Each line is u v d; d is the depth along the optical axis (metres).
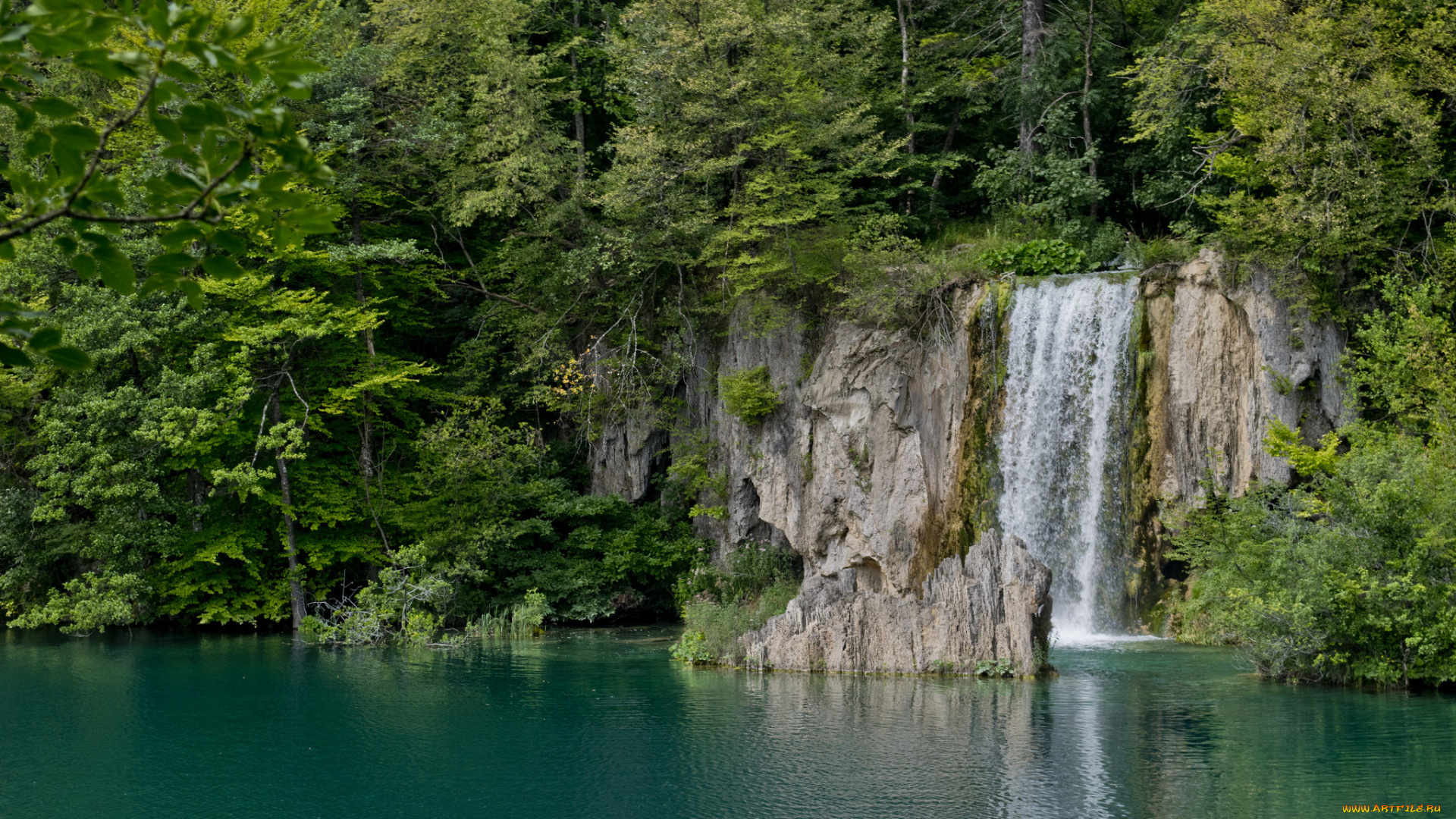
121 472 27.64
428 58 35.22
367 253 30.27
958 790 12.19
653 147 29.72
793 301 30.56
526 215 34.88
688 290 33.25
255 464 30.83
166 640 28.64
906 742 14.62
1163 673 20.03
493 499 31.56
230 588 30.27
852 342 28.72
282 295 29.66
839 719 16.25
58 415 28.62
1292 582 18.58
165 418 27.39
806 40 31.88
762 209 29.84
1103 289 27.64
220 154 4.32
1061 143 33.94
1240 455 25.42
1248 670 20.41
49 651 26.28
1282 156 25.05
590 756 14.33
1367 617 17.19
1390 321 24.09
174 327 28.98
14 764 14.47
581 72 38.53
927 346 28.84
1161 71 28.73
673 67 30.25
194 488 31.20
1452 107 26.55
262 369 30.97
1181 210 32.41
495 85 34.28
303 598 30.23
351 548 30.69
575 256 32.19
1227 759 13.34
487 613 30.56
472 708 17.94
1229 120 29.00
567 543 32.69
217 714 17.77
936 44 36.72
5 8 3.92
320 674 22.05
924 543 27.55
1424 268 24.47
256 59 4.20
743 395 29.77
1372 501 17.62
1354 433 22.80
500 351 36.72
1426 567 17.27
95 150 4.23
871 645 21.14
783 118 31.44
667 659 24.02
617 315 34.06
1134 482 26.64
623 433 33.97
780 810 11.64
